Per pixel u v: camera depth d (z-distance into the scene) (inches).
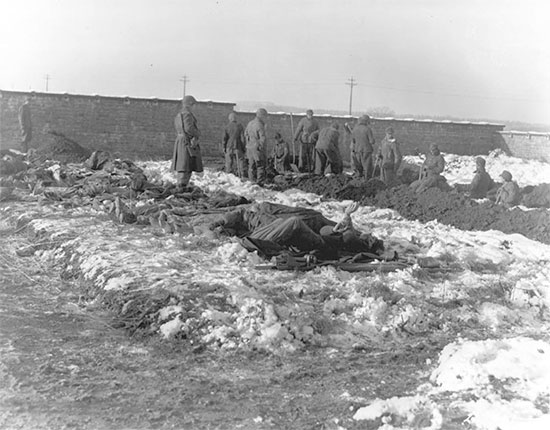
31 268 404.5
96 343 279.7
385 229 551.8
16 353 262.8
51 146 1147.3
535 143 1535.4
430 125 1560.0
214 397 231.1
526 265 447.2
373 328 311.6
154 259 380.2
